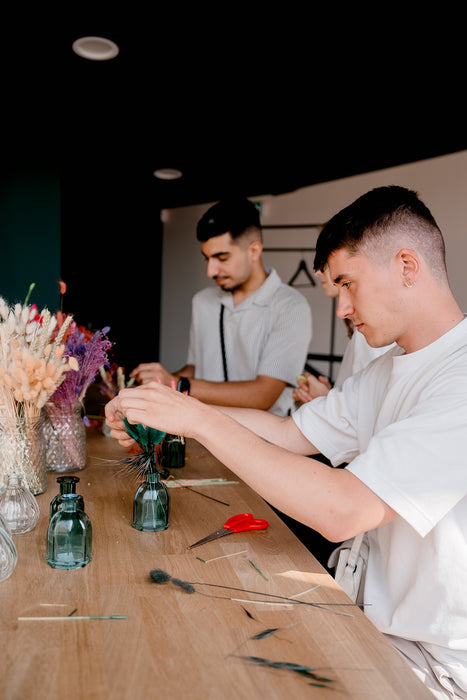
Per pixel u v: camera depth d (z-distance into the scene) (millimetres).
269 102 3660
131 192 6066
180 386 1887
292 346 2260
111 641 776
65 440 1496
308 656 770
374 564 1174
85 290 5703
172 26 2709
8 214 3420
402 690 709
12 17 2664
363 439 1314
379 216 995
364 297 1031
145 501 1154
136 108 3852
